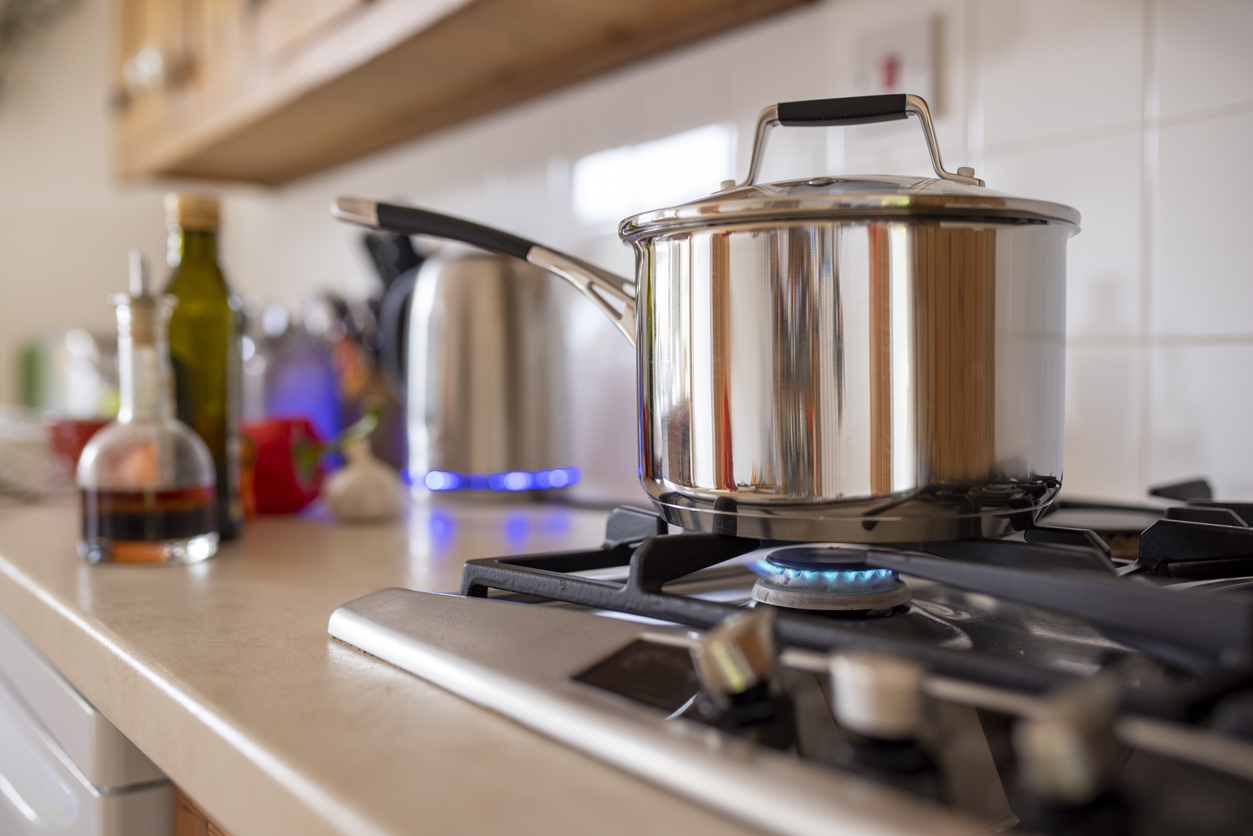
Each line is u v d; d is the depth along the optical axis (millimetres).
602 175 1267
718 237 442
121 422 750
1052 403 467
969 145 867
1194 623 327
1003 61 844
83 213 2768
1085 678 290
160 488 729
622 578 554
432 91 1345
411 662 415
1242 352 718
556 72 1247
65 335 2508
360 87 1320
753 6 1007
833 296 422
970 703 285
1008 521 457
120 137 2039
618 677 349
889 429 422
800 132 1003
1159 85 752
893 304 420
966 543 448
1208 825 246
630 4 1017
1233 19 712
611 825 264
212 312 864
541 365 1119
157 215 2857
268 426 1030
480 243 615
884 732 268
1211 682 279
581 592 461
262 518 1021
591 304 1295
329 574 689
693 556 466
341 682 406
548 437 1128
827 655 336
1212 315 733
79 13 3084
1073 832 245
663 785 285
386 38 1095
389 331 1261
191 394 844
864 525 438
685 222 448
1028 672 300
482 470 1100
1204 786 254
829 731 301
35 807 609
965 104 869
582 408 1321
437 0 1004
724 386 446
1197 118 732
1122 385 789
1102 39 782
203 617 543
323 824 289
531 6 1016
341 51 1185
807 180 478
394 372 1275
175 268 870
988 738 288
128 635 500
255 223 2316
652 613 427
